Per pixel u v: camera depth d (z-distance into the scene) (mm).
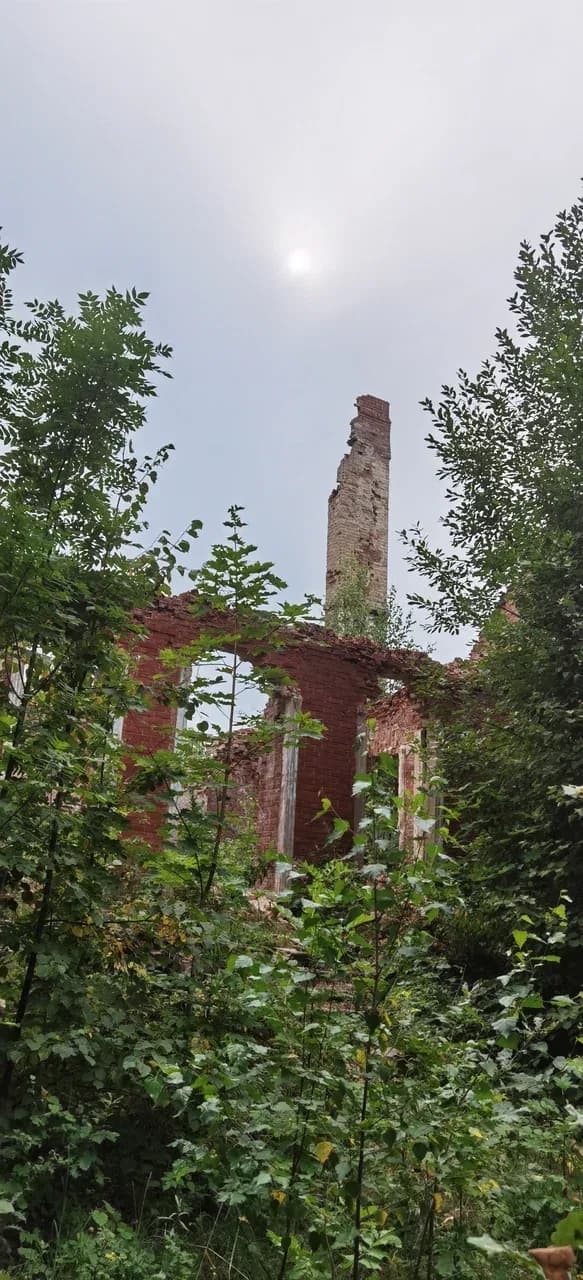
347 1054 2848
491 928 6242
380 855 2768
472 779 7309
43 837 3545
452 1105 2877
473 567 7805
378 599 22703
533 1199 3176
